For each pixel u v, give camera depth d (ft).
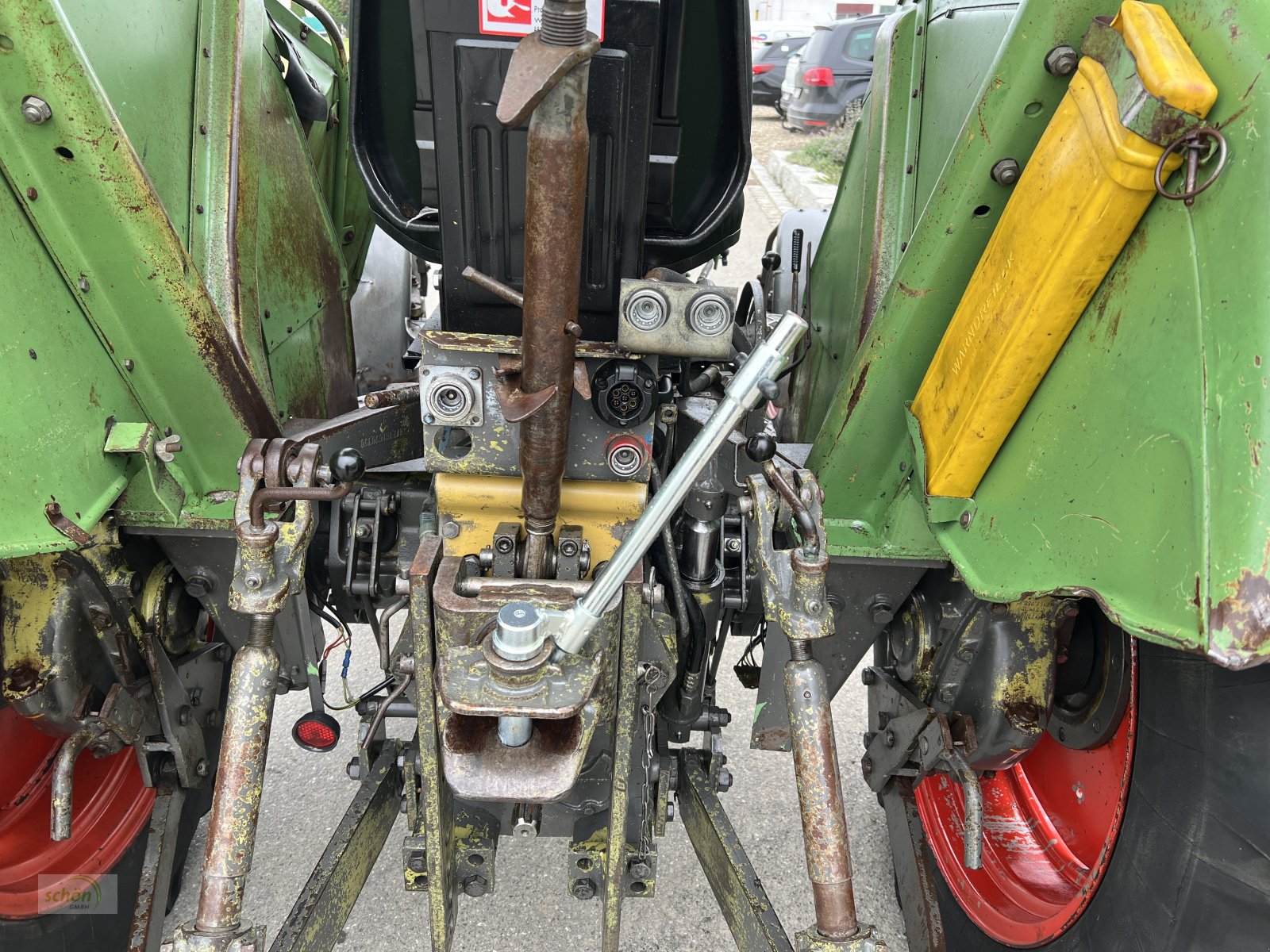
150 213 3.92
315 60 7.14
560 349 3.20
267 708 4.00
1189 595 2.68
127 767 6.18
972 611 4.95
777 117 37.88
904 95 5.55
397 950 6.28
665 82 3.90
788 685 4.11
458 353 4.05
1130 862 4.33
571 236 2.91
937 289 4.09
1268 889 3.51
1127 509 3.03
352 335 7.18
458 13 3.35
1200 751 3.89
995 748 5.03
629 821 5.28
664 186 4.18
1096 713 4.83
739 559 5.62
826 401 6.53
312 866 6.94
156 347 4.33
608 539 4.56
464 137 3.63
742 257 19.49
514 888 6.74
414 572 3.95
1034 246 3.37
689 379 5.29
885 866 7.13
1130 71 2.94
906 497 4.66
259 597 3.95
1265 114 2.55
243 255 5.05
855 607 5.31
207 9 5.00
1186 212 2.85
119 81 4.09
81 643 4.84
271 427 4.93
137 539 5.18
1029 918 5.32
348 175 7.37
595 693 3.98
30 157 3.68
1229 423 2.60
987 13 4.56
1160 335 2.93
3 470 3.59
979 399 3.73
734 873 4.94
